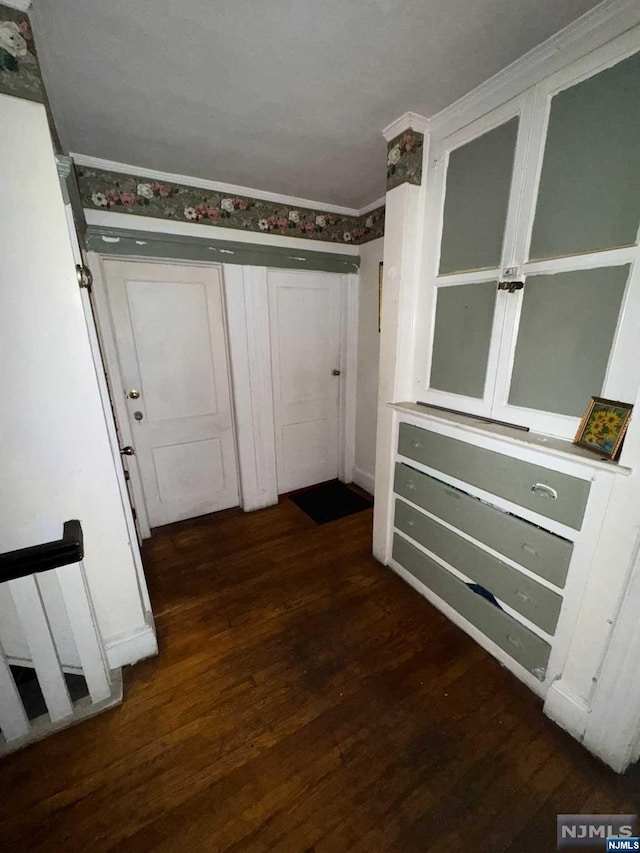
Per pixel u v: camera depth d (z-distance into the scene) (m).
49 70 1.22
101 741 1.26
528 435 1.34
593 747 1.20
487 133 1.39
